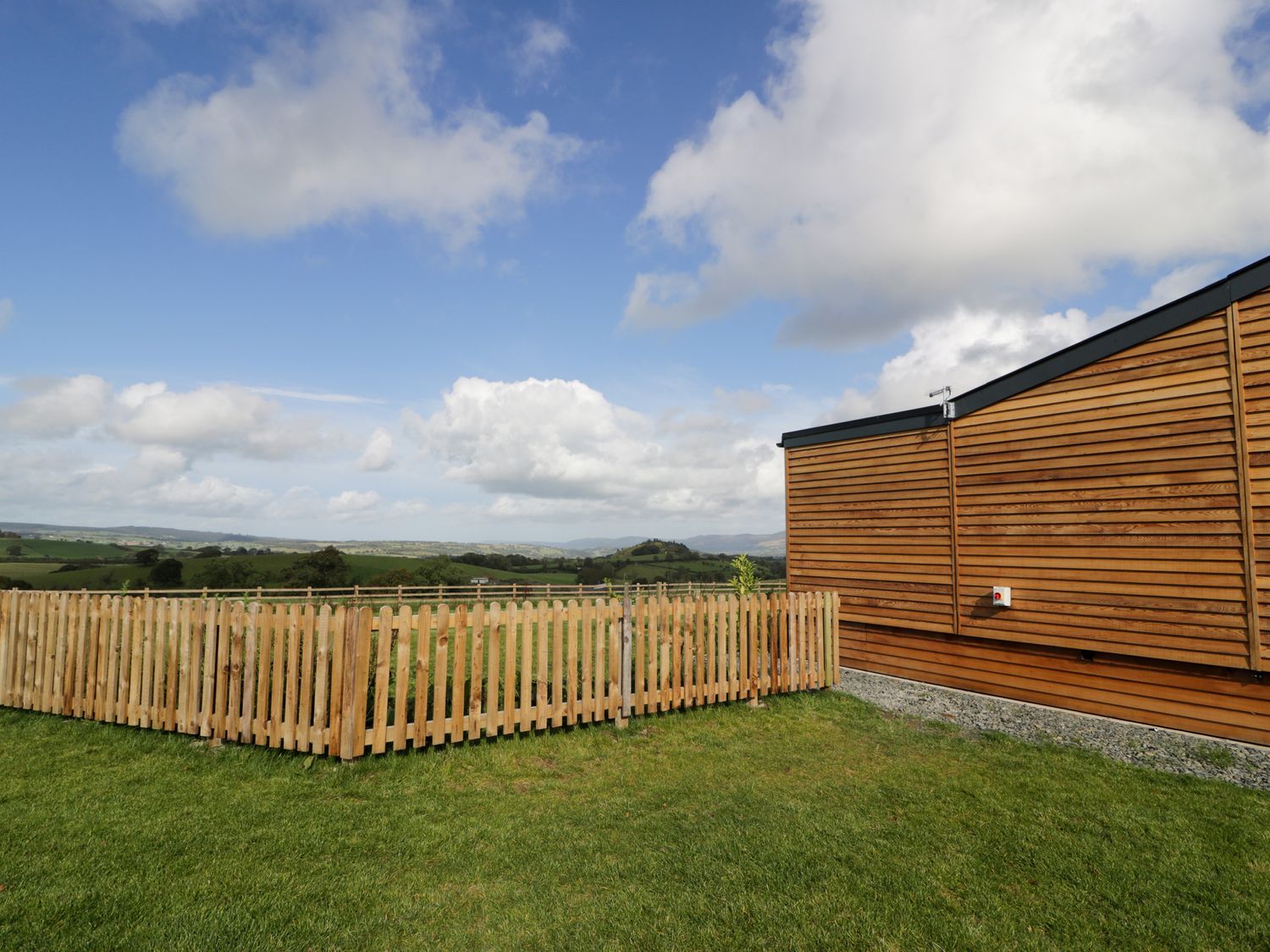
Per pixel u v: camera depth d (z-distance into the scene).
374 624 5.91
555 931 3.34
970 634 8.97
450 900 3.63
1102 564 7.66
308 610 5.88
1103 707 7.68
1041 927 3.42
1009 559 8.58
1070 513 7.98
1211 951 3.23
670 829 4.61
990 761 6.20
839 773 5.85
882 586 10.26
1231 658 6.61
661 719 7.43
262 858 4.02
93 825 4.37
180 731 6.31
